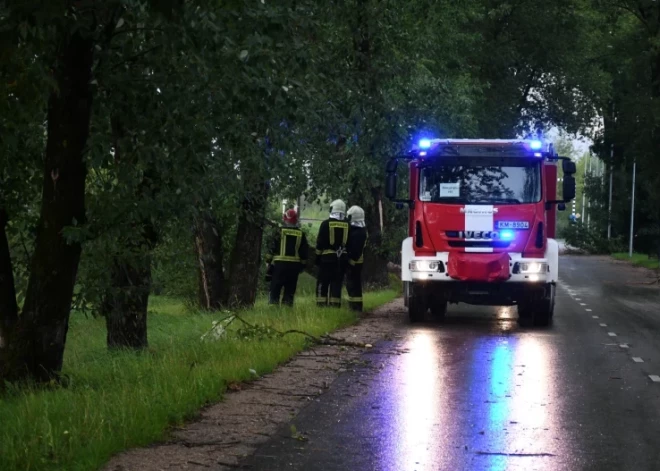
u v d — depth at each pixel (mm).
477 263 17016
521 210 17188
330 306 18859
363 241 19031
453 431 8031
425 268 17359
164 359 11391
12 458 6352
